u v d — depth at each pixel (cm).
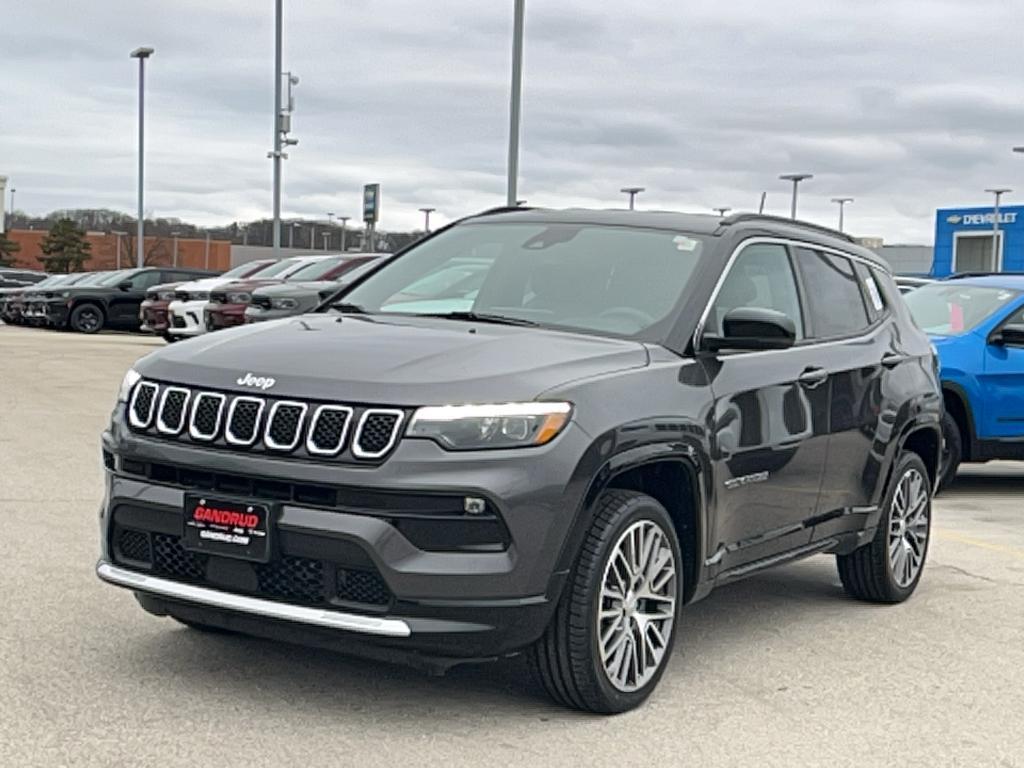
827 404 612
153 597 474
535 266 584
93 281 3086
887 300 716
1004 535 922
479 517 432
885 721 500
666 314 538
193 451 457
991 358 1085
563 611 461
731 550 548
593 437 454
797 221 667
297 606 440
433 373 449
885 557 682
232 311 2050
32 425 1246
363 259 2142
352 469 432
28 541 732
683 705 506
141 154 4994
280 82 3634
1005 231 6256
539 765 432
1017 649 610
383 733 455
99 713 461
